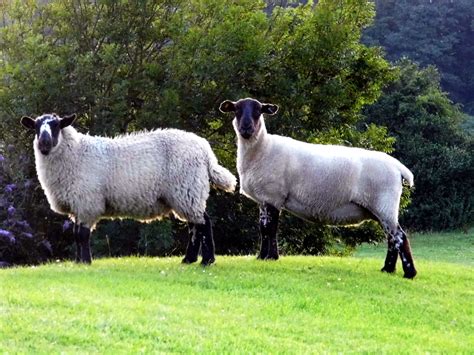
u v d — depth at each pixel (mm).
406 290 12719
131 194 12914
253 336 9039
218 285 11797
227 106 14148
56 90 23062
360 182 13484
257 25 24422
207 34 24031
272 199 13820
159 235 22188
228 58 23391
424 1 67188
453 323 11023
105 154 12945
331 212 13680
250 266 13469
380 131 27438
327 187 13508
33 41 23312
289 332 9539
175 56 23766
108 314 9383
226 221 25047
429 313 11453
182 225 24359
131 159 12898
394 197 13523
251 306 10672
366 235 26531
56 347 8008
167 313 9719
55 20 25578
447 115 46094
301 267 13836
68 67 23781
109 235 22984
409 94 45344
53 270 12578
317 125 25156
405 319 10969
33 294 10188
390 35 64562
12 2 26375
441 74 62500
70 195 12875
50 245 23344
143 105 23750
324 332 9766
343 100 24844
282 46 24828
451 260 31969
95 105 23797
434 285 13422
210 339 8766
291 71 24844
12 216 22781
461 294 12938
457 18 66812
